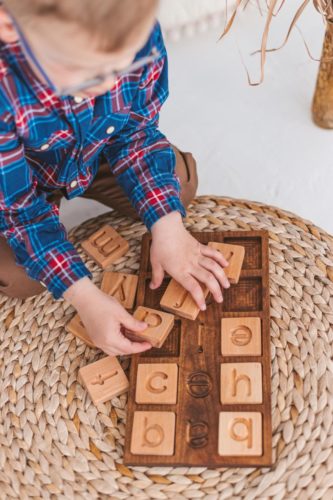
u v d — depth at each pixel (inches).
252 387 36.2
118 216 44.8
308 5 66.9
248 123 61.5
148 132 42.4
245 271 40.3
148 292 40.7
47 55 28.7
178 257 39.9
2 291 41.8
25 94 34.7
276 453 35.1
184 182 45.7
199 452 34.8
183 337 38.3
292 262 41.0
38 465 36.4
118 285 41.0
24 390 38.5
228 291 39.8
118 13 26.8
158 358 37.8
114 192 46.6
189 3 62.8
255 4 66.2
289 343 38.2
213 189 58.3
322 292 39.8
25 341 40.1
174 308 38.9
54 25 26.9
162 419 35.8
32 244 38.9
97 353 39.3
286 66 64.2
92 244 42.7
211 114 62.5
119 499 35.0
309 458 34.9
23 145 37.5
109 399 37.7
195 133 61.6
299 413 36.1
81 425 37.1
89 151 40.3
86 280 38.7
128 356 38.9
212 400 36.1
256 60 64.9
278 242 41.9
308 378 37.0
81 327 39.4
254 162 59.3
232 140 60.7
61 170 40.8
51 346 39.7
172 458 34.8
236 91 63.5
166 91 41.4
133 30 27.6
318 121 59.9
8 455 36.9
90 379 37.6
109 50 27.9
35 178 41.9
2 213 39.0
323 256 41.2
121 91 37.7
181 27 66.4
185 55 66.4
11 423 37.7
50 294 41.5
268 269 40.2
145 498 34.9
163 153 42.3
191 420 35.7
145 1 27.2
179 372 37.2
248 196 57.7
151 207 40.9
